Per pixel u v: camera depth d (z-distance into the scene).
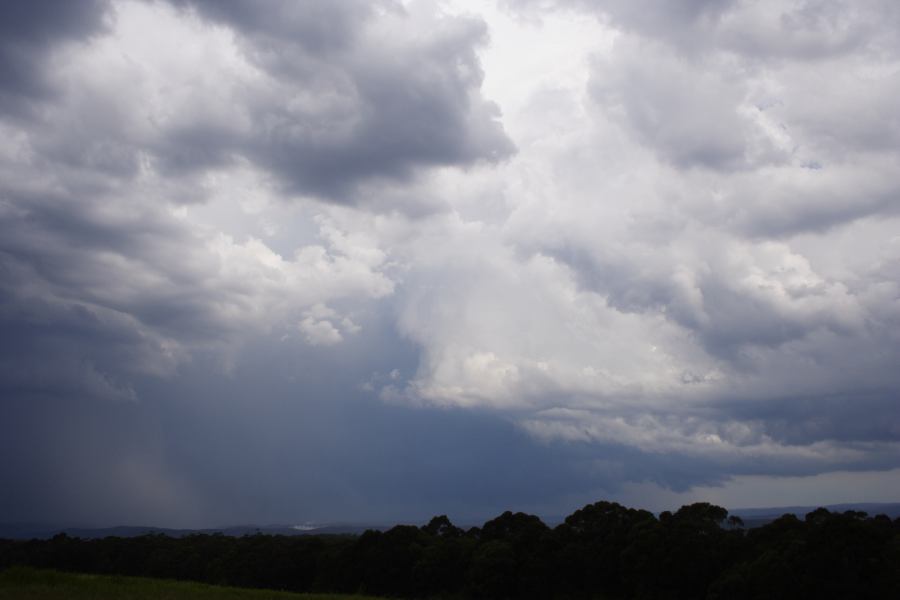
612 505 80.31
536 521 83.12
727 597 62.72
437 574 79.12
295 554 90.50
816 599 59.00
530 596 74.75
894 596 57.19
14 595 47.41
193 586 59.72
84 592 49.97
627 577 70.44
